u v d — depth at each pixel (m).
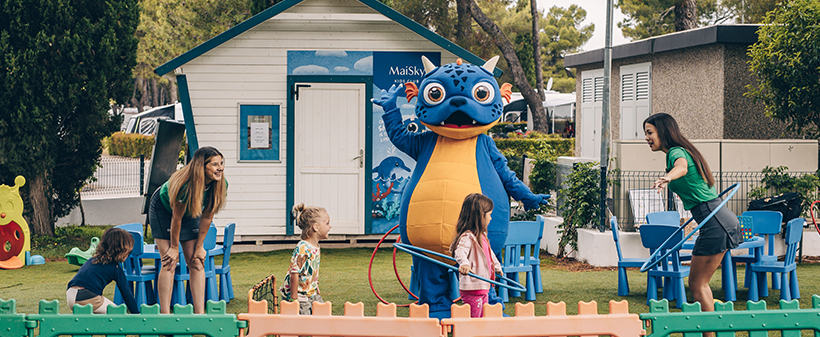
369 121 10.89
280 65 10.80
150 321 3.58
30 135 11.30
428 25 26.02
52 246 11.52
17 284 8.51
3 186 9.82
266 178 10.90
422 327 3.46
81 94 11.71
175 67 10.49
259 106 10.82
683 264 8.73
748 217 7.47
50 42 11.16
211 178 5.60
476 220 5.25
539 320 3.50
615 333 3.54
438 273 6.06
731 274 7.08
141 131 31.36
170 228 5.91
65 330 3.59
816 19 9.85
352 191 10.96
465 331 3.45
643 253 9.37
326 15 10.52
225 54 10.76
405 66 10.83
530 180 11.65
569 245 10.19
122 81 12.45
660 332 3.57
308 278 5.36
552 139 25.03
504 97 6.61
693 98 13.07
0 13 11.08
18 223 9.94
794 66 9.97
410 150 6.50
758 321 3.59
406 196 6.23
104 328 3.60
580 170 9.99
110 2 11.91
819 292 7.49
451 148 6.23
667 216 8.02
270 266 9.62
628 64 15.32
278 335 3.57
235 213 10.87
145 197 7.54
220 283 7.23
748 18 23.98
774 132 12.33
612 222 7.47
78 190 12.85
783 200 9.20
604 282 8.23
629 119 15.31
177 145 8.52
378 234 11.11
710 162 9.78
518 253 7.30
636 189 9.52
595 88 16.95
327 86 10.84
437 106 6.16
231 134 10.82
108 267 5.16
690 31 12.73
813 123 11.15
